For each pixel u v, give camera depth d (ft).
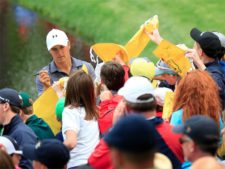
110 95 47.52
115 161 29.68
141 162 29.32
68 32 149.38
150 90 38.93
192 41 123.85
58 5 163.53
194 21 132.16
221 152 45.16
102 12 149.28
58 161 36.27
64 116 45.91
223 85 49.06
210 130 33.30
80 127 45.88
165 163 34.04
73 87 45.83
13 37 144.77
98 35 143.33
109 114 46.52
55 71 58.59
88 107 46.01
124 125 29.48
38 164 36.83
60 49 58.03
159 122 39.60
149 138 29.32
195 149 33.50
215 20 131.23
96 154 39.99
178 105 42.63
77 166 45.78
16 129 46.47
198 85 42.19
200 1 140.05
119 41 136.87
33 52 131.13
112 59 55.93
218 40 50.03
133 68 49.85
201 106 41.88
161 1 145.28
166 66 53.11
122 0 151.43
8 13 169.07
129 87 39.01
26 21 160.35
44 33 147.95
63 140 49.49
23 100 49.83
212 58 50.21
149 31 56.18
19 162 44.34
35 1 172.76
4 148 41.91
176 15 136.05
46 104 52.80
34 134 46.73
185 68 51.34
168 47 51.31
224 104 49.21
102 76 49.39
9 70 119.14
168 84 54.29
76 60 59.57
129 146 29.19
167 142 39.32
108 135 30.14
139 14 142.61
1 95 47.09
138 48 56.70
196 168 33.22
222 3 137.08
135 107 38.73
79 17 153.69
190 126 33.58
